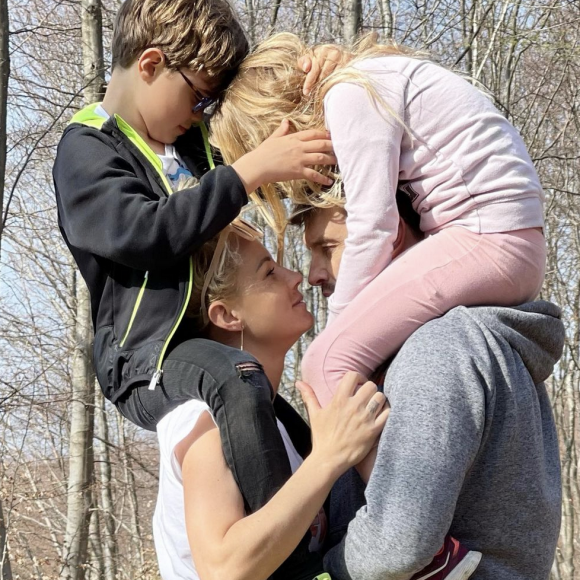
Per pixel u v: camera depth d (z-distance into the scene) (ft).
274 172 6.25
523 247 6.00
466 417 5.30
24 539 33.06
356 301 6.11
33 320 32.35
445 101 6.20
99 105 7.55
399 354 5.73
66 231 6.82
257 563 5.21
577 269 42.11
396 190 6.34
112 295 6.57
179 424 5.81
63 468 31.71
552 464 6.00
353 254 6.10
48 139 33.53
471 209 6.07
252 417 5.60
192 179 6.97
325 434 5.65
